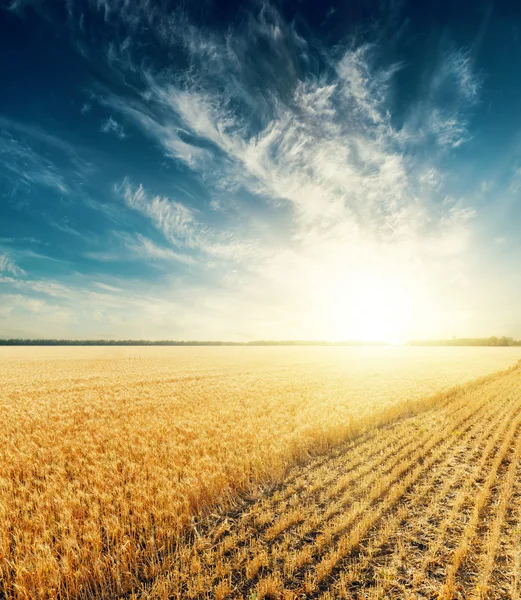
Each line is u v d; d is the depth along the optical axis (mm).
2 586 5195
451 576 5105
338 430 12602
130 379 28953
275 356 67125
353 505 7176
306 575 5297
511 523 6621
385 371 36312
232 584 5211
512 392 22172
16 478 8727
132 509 7137
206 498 7652
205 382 27062
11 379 29438
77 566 5457
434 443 11750
